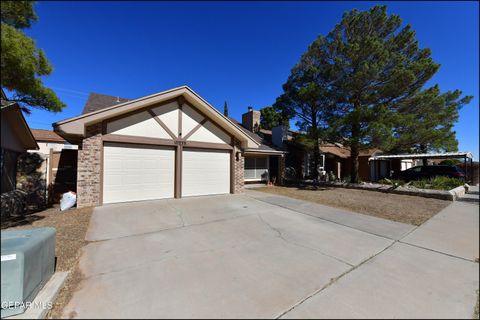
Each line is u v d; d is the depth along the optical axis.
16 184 7.13
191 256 3.88
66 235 4.77
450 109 14.09
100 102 12.02
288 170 17.48
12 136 6.50
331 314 2.47
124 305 2.56
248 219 6.32
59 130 6.68
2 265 2.28
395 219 6.59
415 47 13.00
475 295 2.88
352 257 3.97
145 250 4.10
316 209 7.77
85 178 7.45
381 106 11.51
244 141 11.01
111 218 6.12
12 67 4.06
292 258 3.88
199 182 9.93
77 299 2.65
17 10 4.24
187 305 2.58
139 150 8.52
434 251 4.30
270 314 2.46
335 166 20.75
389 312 2.52
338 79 13.38
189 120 9.61
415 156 15.93
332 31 14.06
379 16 13.00
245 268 3.48
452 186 12.03
